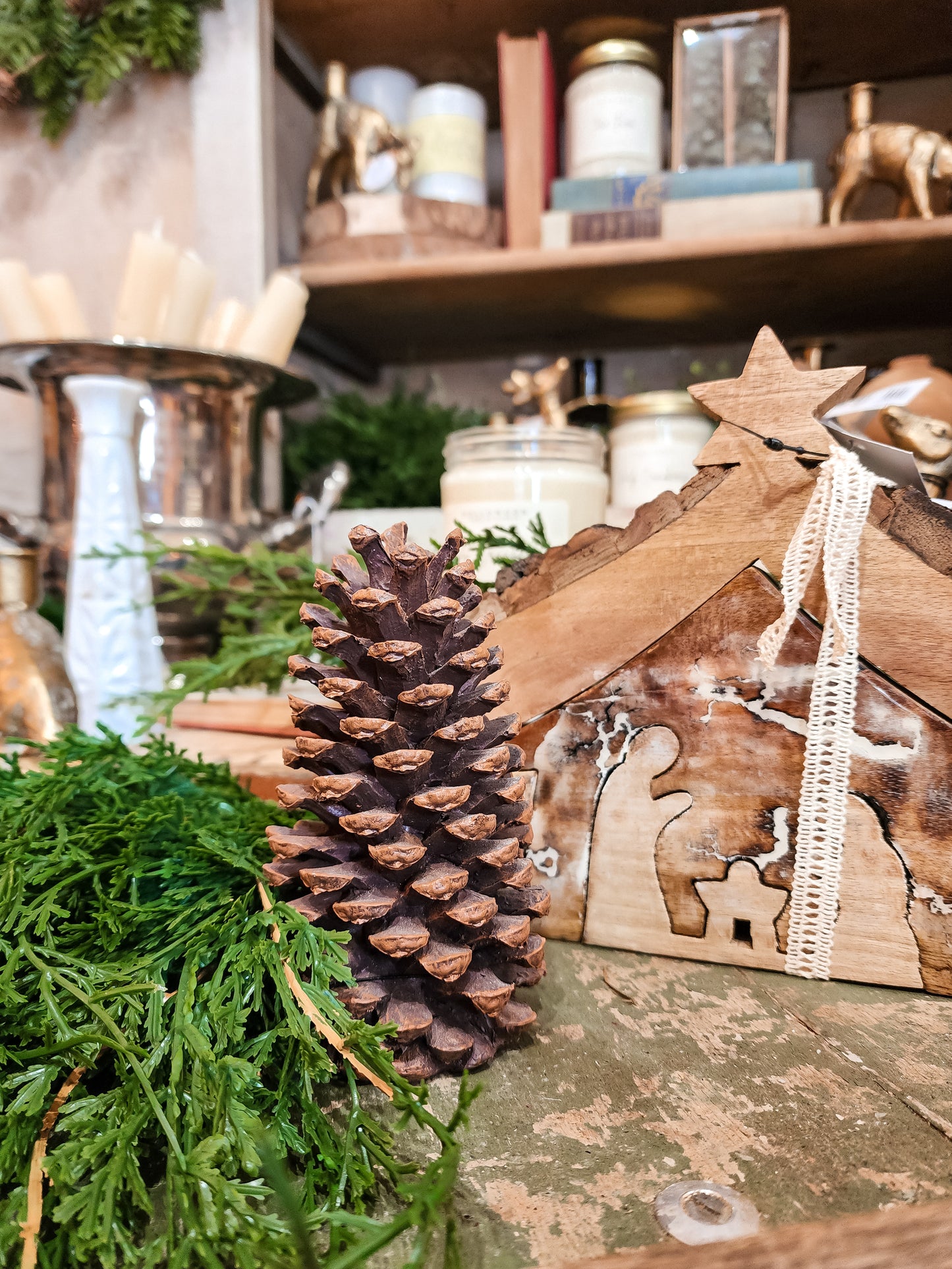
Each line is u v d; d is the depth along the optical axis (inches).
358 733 9.2
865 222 26.1
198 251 29.3
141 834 11.4
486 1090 9.2
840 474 11.0
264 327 23.6
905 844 11.4
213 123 28.7
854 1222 6.6
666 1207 7.3
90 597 18.4
